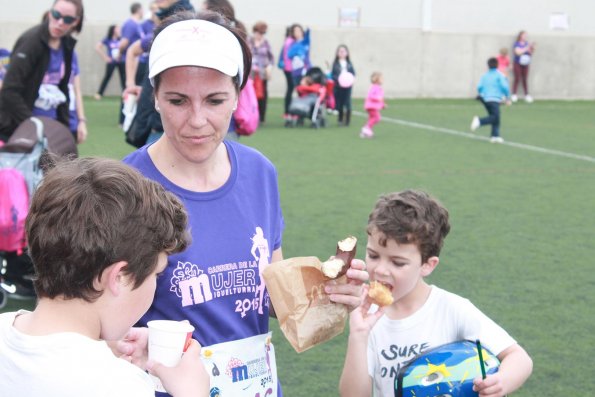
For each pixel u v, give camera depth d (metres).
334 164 12.53
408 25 25.00
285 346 5.41
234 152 2.67
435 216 3.09
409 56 25.12
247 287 2.55
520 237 8.29
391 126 18.00
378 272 3.10
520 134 17.03
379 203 3.14
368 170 12.05
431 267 3.14
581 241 8.20
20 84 6.42
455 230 8.49
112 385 1.73
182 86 2.39
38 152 5.58
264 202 2.66
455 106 23.12
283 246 7.63
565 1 26.11
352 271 2.46
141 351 2.17
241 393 2.51
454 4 25.27
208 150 2.47
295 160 12.81
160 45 2.42
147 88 5.15
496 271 7.05
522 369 2.96
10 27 21.47
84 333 1.81
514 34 25.78
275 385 2.64
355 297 2.50
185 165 2.54
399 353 3.14
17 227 5.42
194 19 2.49
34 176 5.53
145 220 1.82
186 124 2.41
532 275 6.97
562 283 6.77
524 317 5.94
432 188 10.80
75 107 7.64
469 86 25.77
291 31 18.78
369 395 2.96
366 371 2.92
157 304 2.45
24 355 1.76
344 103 18.02
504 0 25.61
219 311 2.49
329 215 8.99
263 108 17.66
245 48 2.61
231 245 2.53
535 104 24.72
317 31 24.06
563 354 5.29
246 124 5.99
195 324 2.46
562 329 5.73
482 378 2.83
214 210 2.54
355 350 2.90
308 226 8.45
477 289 6.54
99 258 1.76
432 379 2.82
